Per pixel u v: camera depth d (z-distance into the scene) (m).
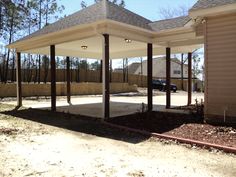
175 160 5.94
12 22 25.42
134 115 11.68
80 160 5.97
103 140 7.77
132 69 62.47
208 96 9.30
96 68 40.19
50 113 13.23
